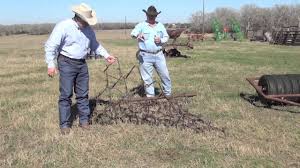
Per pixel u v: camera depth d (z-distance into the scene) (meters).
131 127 8.20
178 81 14.34
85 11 7.64
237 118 9.15
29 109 9.83
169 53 24.16
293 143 7.48
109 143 7.36
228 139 7.64
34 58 24.22
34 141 7.55
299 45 40.38
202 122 8.52
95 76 15.78
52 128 8.26
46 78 15.19
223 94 11.80
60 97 7.95
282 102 9.97
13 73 16.84
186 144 7.35
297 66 19.84
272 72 17.42
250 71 17.59
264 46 38.22
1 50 33.44
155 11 9.97
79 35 7.77
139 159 6.70
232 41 48.56
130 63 20.80
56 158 6.71
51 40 7.58
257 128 8.29
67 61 7.81
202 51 29.73
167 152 6.98
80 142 7.35
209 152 6.99
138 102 9.02
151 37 10.06
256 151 7.00
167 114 8.70
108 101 9.86
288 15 68.50
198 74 16.27
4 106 10.23
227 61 21.86
